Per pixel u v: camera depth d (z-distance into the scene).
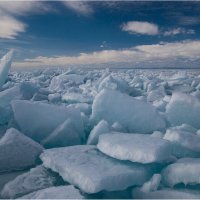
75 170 3.65
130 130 5.71
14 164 4.40
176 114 6.02
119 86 10.50
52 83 14.81
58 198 3.15
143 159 3.70
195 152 4.31
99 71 20.31
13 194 3.54
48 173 3.99
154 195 3.49
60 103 8.75
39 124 5.45
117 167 3.72
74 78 16.61
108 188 3.42
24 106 5.54
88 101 8.97
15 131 4.72
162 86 11.73
